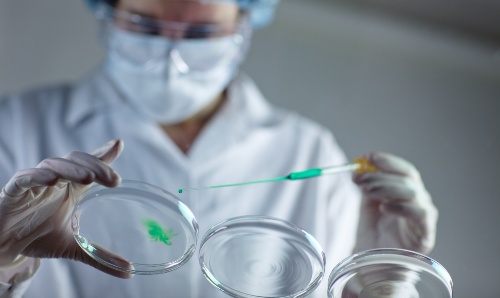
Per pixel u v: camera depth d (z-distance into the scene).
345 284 1.36
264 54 3.10
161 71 2.13
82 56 3.01
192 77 2.15
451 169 2.52
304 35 3.19
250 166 2.29
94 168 1.20
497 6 3.14
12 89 2.84
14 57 2.95
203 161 2.25
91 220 1.37
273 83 2.99
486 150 2.67
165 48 2.10
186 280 1.94
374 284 1.37
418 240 1.65
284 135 2.41
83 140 2.24
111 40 2.15
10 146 2.15
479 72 3.04
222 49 2.14
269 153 2.34
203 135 2.30
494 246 1.81
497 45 3.16
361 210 1.71
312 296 1.67
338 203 2.14
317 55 3.13
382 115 2.87
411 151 2.68
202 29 2.09
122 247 1.35
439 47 3.13
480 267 1.71
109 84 2.36
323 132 2.49
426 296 1.35
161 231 1.39
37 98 2.37
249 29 2.27
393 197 1.66
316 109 2.89
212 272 1.38
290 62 3.08
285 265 1.42
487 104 2.89
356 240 1.68
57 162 1.21
